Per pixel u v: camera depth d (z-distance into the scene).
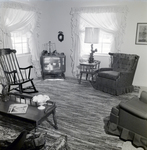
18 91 4.29
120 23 4.80
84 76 5.57
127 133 2.41
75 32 5.35
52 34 5.74
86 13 5.09
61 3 5.38
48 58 5.23
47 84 4.97
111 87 4.23
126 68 4.45
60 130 2.70
